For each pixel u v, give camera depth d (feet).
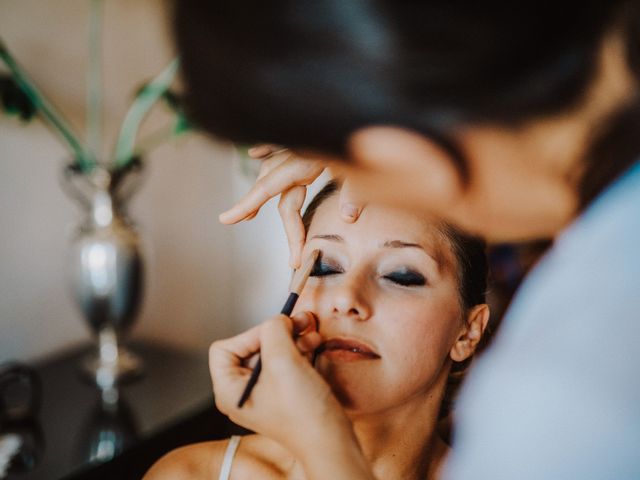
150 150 6.03
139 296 4.89
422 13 0.79
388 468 2.34
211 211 6.40
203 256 6.54
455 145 0.87
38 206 5.11
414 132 0.86
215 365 1.83
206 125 0.91
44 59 4.96
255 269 6.38
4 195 4.83
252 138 0.90
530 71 0.81
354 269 2.22
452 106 0.83
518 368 1.09
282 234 6.16
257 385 1.65
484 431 1.12
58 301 5.44
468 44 0.79
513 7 0.78
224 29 0.83
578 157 0.90
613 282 0.99
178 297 6.67
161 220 6.31
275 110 0.86
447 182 0.92
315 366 2.15
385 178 0.96
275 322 1.69
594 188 0.96
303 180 2.24
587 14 0.80
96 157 5.51
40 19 4.88
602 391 0.97
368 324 2.16
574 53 0.81
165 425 4.48
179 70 0.90
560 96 0.83
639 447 0.94
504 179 0.93
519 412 1.06
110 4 5.46
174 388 5.04
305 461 1.55
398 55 0.80
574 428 0.99
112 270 4.67
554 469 1.00
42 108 4.40
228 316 6.59
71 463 3.96
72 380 5.02
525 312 1.15
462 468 1.16
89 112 5.43
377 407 2.20
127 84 5.76
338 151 0.91
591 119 0.86
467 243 2.31
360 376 2.16
